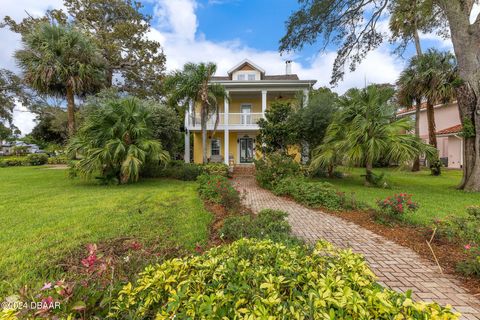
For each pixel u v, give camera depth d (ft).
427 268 9.60
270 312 3.87
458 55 26.99
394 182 33.73
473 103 26.66
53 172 41.81
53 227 13.08
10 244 10.80
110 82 61.57
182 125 60.18
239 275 4.84
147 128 30.50
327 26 25.77
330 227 14.73
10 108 70.38
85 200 20.03
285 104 38.37
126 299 4.85
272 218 12.87
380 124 26.78
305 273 5.05
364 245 11.93
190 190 25.88
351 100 29.09
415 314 3.79
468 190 26.73
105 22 60.80
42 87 38.34
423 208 18.69
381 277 8.95
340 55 29.40
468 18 26.21
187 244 10.97
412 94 43.83
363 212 17.61
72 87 37.58
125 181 29.78
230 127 51.44
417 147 26.84
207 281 5.01
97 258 5.76
